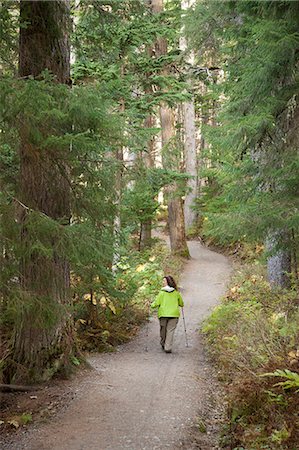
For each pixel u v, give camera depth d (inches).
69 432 215.8
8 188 255.8
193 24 498.0
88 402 253.3
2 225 205.8
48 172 263.0
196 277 701.9
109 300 451.8
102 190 262.1
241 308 409.7
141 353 379.6
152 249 805.2
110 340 411.5
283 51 292.7
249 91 331.6
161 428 220.2
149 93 561.6
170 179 593.6
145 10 451.8
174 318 382.0
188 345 399.5
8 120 207.5
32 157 246.8
